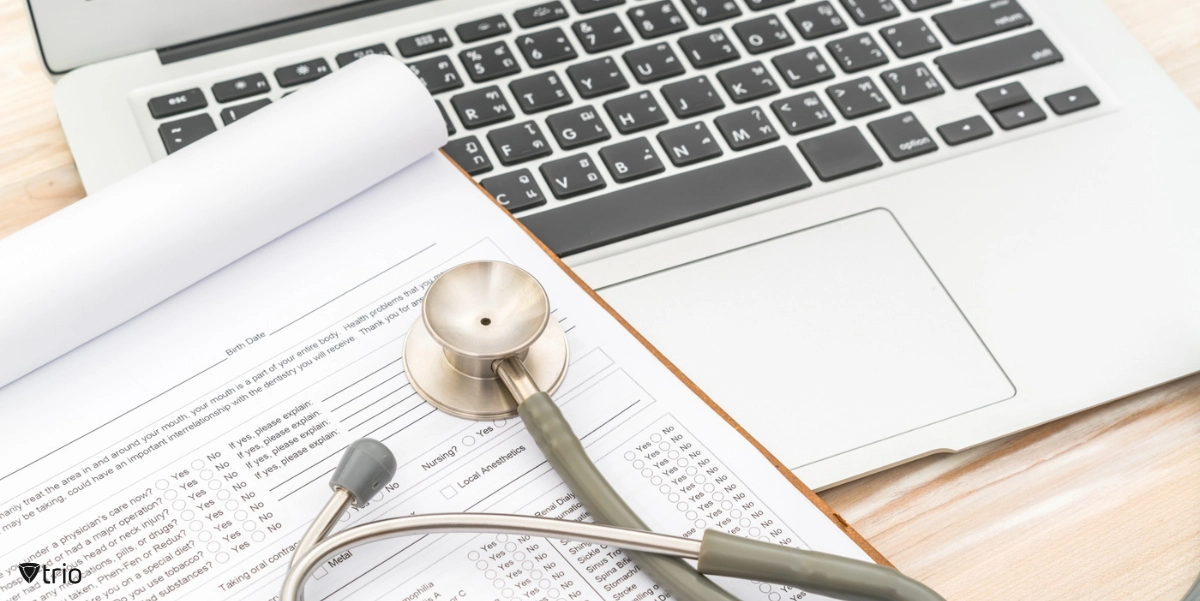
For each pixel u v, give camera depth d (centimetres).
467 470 46
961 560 50
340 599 42
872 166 63
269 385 48
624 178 61
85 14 61
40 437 46
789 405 52
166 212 49
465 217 54
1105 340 56
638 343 50
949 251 59
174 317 50
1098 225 61
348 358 49
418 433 47
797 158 63
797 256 59
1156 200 63
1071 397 54
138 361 48
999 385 54
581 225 59
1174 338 56
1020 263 59
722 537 41
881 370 54
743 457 47
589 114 64
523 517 42
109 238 48
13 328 46
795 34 69
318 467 46
